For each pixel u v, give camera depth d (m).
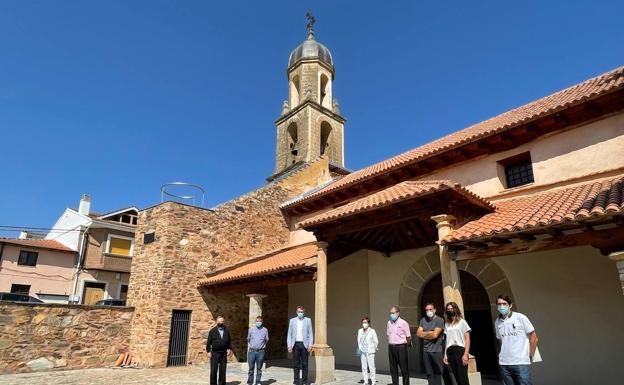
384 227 9.40
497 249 6.46
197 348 12.12
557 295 7.63
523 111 10.91
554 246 5.95
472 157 9.68
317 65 24.06
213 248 13.36
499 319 5.22
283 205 15.44
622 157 7.42
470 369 6.07
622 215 5.09
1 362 9.93
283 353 13.96
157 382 8.75
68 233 25.70
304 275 9.92
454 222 7.10
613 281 7.07
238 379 9.08
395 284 10.55
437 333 6.18
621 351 6.73
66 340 11.07
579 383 7.04
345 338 11.60
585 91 8.92
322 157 19.23
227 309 13.11
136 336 12.09
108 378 9.36
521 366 4.81
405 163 10.42
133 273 13.20
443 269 6.73
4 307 10.17
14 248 22.44
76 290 23.27
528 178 9.03
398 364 7.08
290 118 23.53
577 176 7.85
